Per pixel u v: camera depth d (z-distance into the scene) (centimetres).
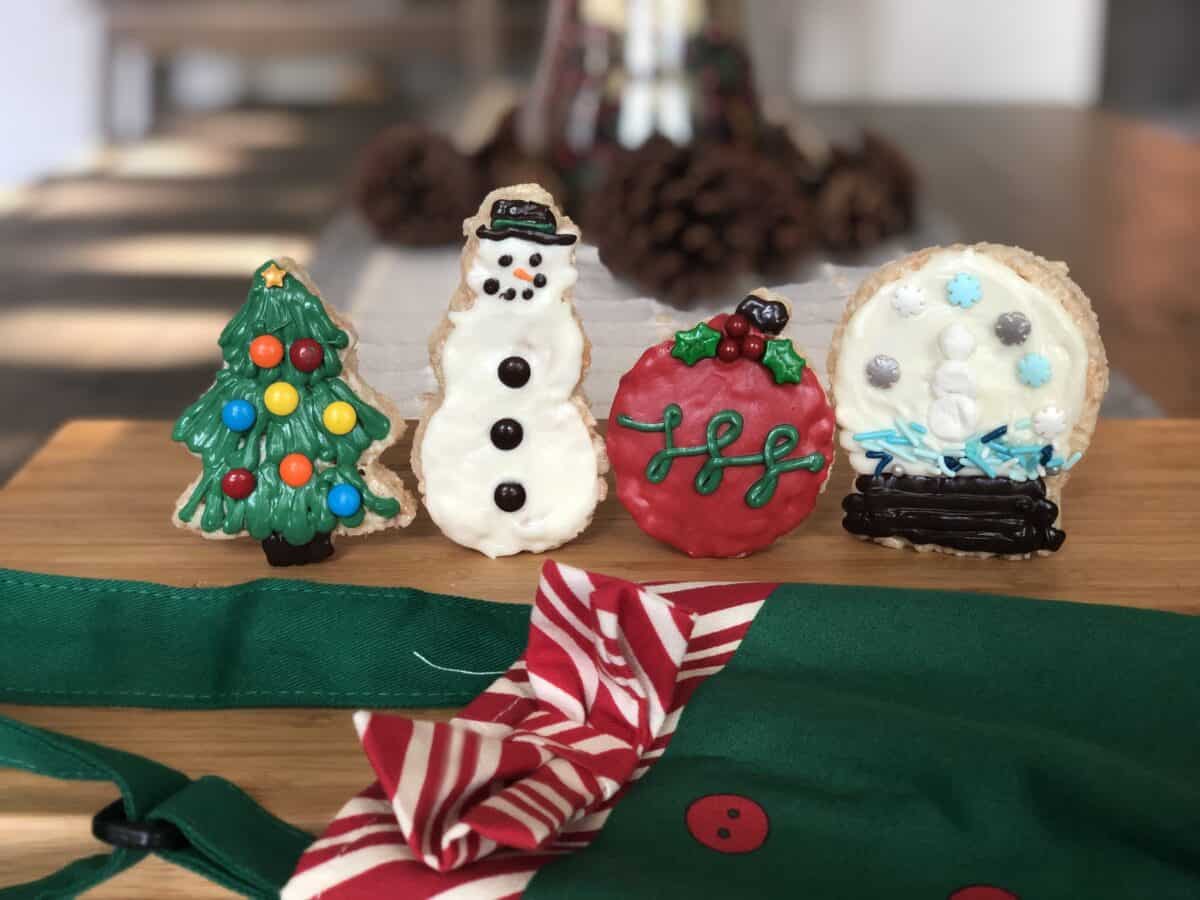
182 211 116
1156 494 39
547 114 59
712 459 34
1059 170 114
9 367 86
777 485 34
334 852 24
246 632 30
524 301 33
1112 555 35
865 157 57
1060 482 35
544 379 34
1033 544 35
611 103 58
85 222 113
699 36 57
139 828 25
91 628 30
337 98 159
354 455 35
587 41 58
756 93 60
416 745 24
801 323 45
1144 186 109
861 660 29
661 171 47
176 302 95
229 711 30
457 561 35
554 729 27
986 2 140
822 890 23
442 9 137
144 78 145
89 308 95
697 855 24
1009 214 101
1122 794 24
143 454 41
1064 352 34
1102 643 29
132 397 82
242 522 35
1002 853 24
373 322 50
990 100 143
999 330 33
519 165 59
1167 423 43
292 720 30
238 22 137
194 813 25
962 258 34
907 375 34
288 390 34
